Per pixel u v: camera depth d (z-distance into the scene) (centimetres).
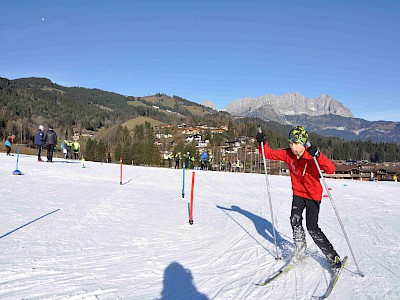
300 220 416
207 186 1283
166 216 670
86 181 1151
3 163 1648
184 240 507
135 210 702
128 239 488
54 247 425
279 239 530
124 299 300
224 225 621
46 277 333
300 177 411
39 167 1548
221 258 430
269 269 392
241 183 1441
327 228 611
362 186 1597
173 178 1505
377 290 333
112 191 950
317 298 315
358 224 649
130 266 382
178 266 393
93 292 308
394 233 573
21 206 646
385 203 959
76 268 363
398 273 381
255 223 646
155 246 466
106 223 572
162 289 327
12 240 438
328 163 391
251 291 330
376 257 439
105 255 412
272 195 1073
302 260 426
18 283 315
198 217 683
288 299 312
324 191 1274
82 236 483
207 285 342
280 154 439
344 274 379
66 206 680
